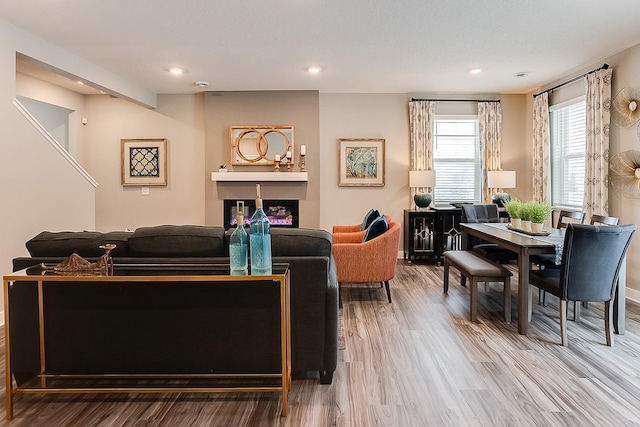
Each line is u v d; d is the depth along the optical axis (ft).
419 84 18.44
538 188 18.70
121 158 20.42
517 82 18.12
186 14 10.72
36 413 6.61
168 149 20.36
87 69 14.65
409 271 17.69
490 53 14.01
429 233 19.26
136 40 12.58
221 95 19.62
